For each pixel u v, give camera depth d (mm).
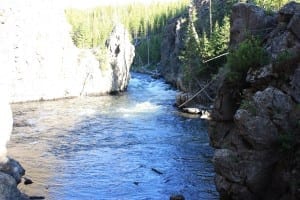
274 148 24859
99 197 31469
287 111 24969
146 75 127688
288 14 28578
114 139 48750
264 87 26750
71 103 75938
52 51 80938
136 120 59438
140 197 31406
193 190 32469
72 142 47406
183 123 57250
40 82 79375
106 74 89438
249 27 32000
